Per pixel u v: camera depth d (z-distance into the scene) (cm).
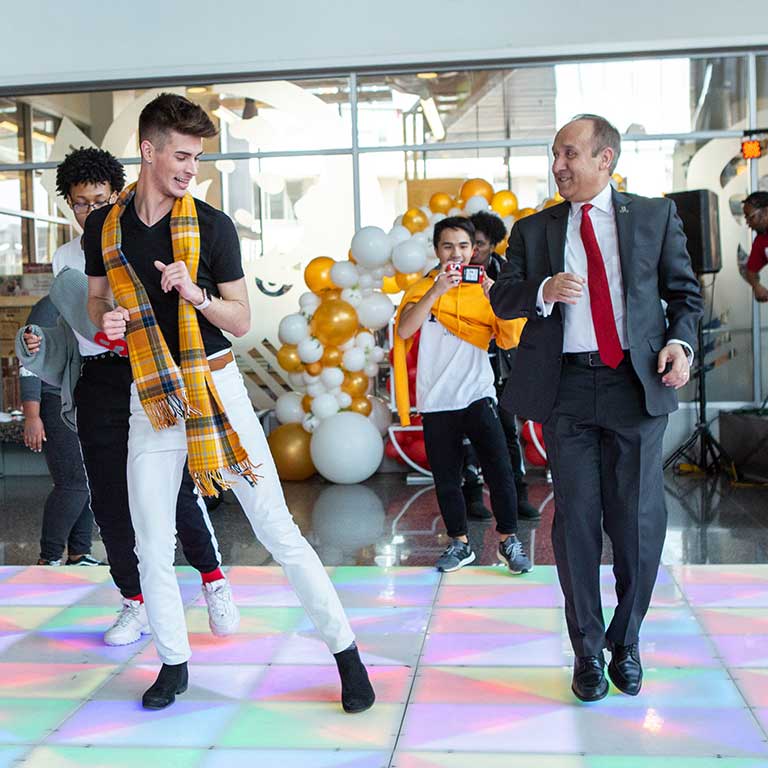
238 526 562
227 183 787
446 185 775
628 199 279
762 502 586
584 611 283
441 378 415
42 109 798
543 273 285
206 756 255
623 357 276
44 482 764
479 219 492
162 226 268
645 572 282
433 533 527
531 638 338
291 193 784
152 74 766
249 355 789
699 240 673
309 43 755
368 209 782
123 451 320
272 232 786
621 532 281
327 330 663
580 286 265
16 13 769
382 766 246
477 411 416
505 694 289
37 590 414
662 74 750
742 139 745
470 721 271
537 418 282
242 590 405
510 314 284
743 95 745
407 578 421
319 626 279
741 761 244
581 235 279
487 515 561
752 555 458
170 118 259
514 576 420
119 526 329
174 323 270
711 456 734
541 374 281
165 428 272
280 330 679
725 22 724
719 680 295
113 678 312
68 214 805
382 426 711
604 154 275
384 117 776
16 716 283
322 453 671
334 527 551
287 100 780
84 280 320
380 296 673
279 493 280
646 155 756
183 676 292
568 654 321
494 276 497
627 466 279
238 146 784
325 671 312
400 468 743
